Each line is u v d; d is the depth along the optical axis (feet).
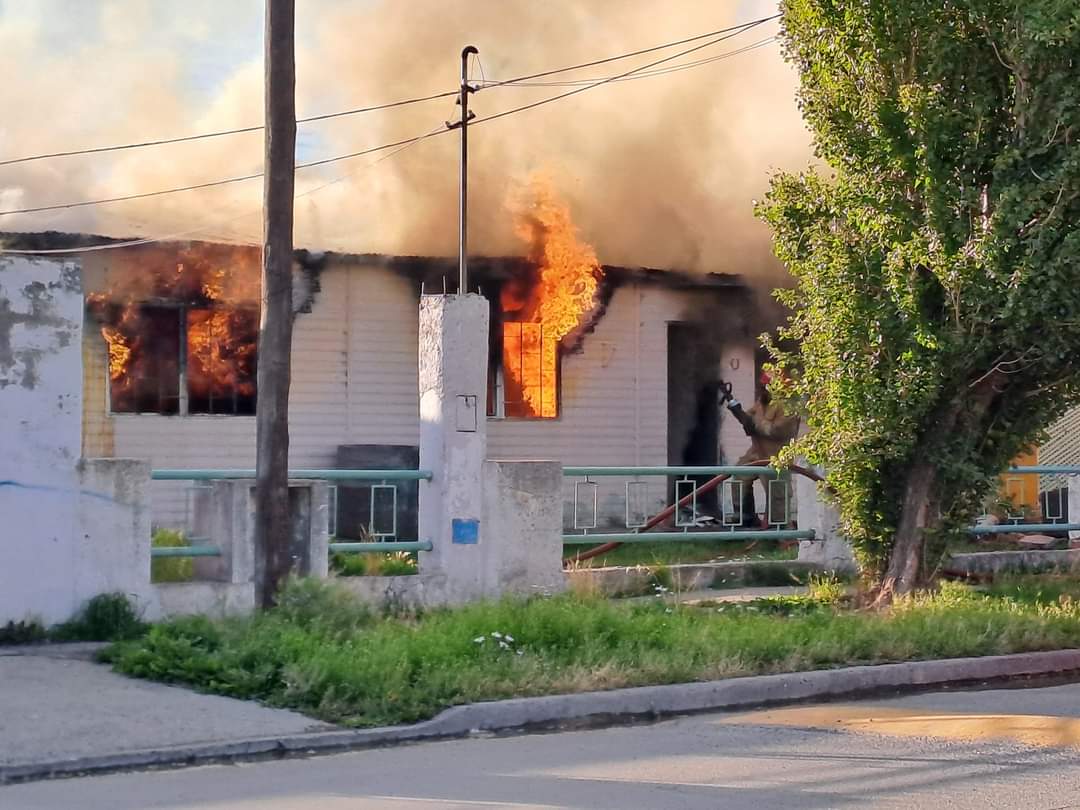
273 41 33.88
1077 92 37.29
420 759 24.56
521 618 33.40
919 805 21.04
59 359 33.83
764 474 48.91
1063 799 21.52
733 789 22.04
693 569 46.34
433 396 40.98
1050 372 40.91
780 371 44.83
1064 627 37.70
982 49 39.01
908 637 35.09
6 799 21.27
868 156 39.86
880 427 40.04
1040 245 37.35
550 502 41.55
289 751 25.08
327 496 37.70
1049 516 60.90
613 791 21.86
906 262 39.01
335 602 34.14
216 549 36.55
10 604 33.09
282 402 34.17
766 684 31.07
